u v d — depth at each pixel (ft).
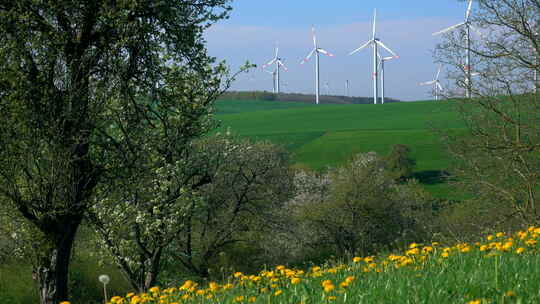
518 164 64.90
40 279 55.77
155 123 66.18
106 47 53.98
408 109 353.92
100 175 57.06
